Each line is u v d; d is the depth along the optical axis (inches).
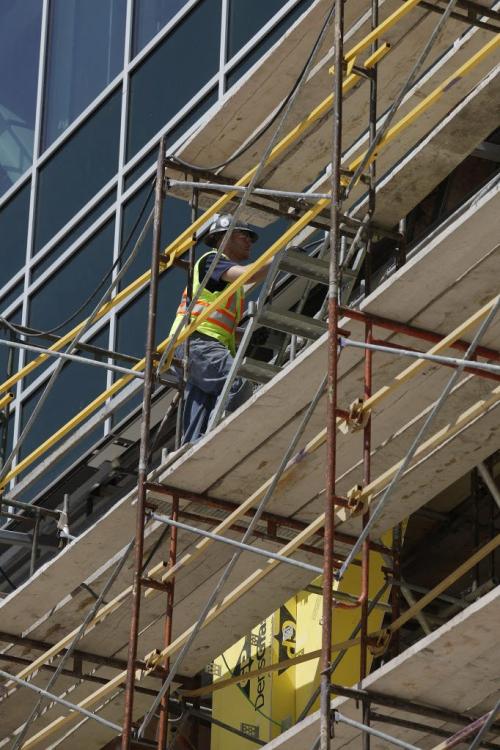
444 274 1127.0
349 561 1117.7
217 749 1534.2
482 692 1115.3
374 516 1114.7
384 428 1247.5
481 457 1253.7
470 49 1302.9
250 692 1512.1
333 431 1111.0
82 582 1407.5
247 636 1536.7
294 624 1504.7
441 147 1334.9
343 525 1315.2
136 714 1498.5
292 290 1571.1
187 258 1726.1
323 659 1074.7
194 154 1437.0
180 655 1272.1
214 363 1385.3
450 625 1048.8
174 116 1782.7
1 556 1867.6
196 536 1352.1
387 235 1391.5
